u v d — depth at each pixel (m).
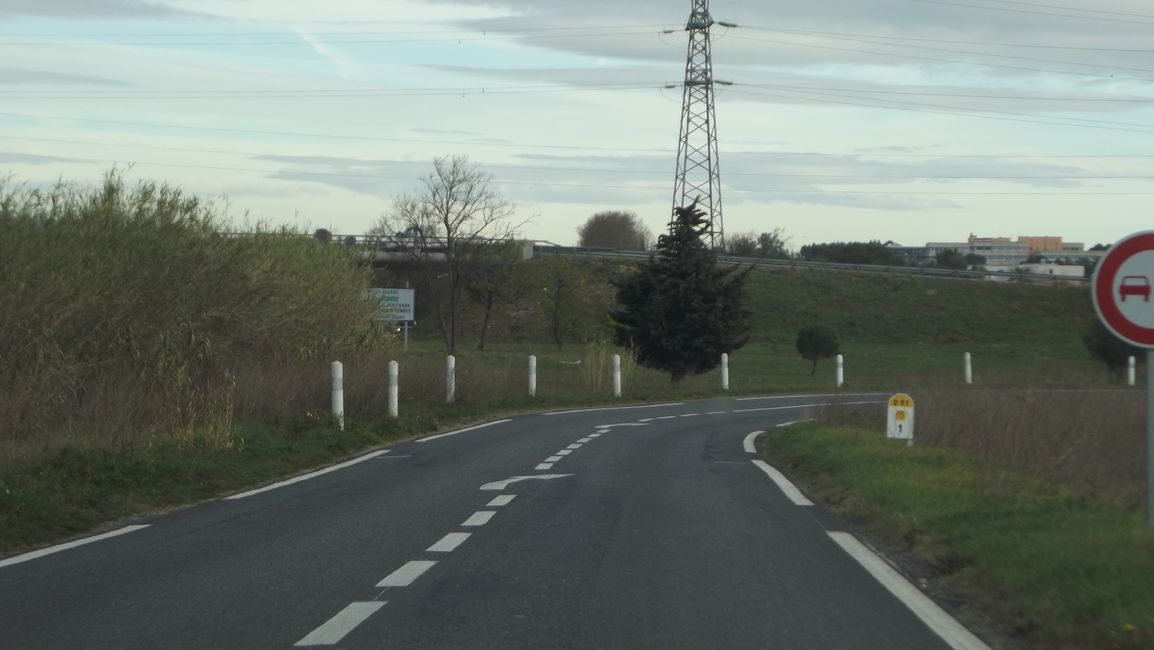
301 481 15.91
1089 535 9.74
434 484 15.50
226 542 11.14
